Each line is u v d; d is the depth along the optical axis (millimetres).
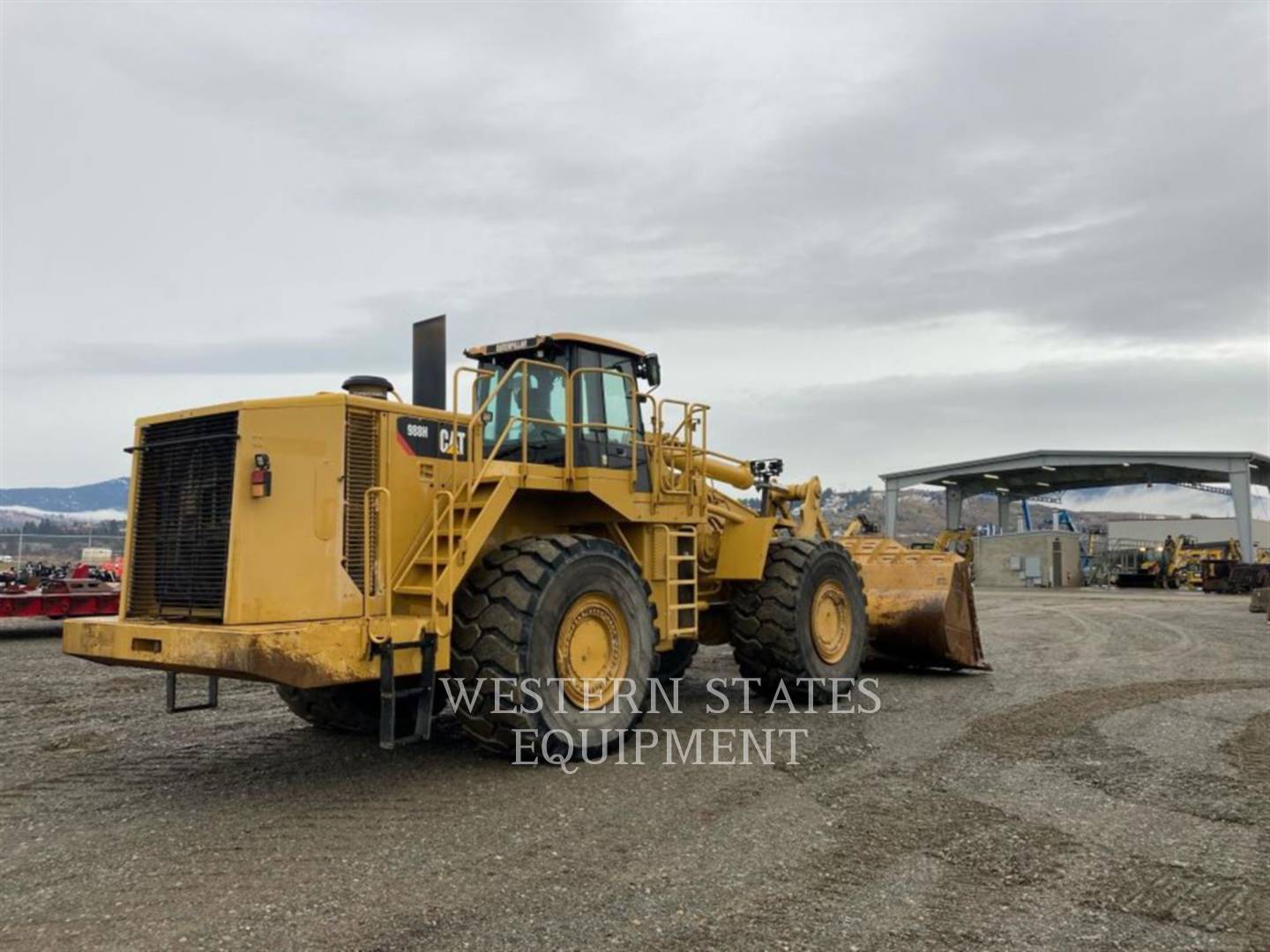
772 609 8141
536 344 7000
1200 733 7090
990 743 6738
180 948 3377
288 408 5469
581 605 6234
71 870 4180
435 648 5625
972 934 3518
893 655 10547
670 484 7465
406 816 4949
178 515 5531
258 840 4574
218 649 4918
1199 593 36156
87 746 6707
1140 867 4223
